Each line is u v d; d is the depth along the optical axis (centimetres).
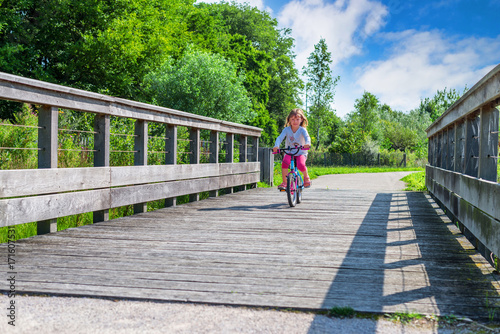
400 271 318
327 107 5100
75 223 547
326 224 524
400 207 689
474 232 378
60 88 432
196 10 3547
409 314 230
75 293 260
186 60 2075
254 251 379
